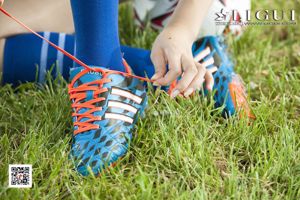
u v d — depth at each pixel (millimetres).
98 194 1178
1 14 1539
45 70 1548
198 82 1287
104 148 1262
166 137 1329
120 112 1312
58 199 1193
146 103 1386
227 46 1684
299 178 1253
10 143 1346
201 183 1238
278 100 1562
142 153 1320
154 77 1312
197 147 1312
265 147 1324
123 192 1193
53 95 1479
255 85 1638
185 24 1332
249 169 1290
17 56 1535
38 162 1272
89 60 1313
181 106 1445
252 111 1454
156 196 1192
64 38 1545
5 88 1539
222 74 1485
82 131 1298
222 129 1412
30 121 1425
